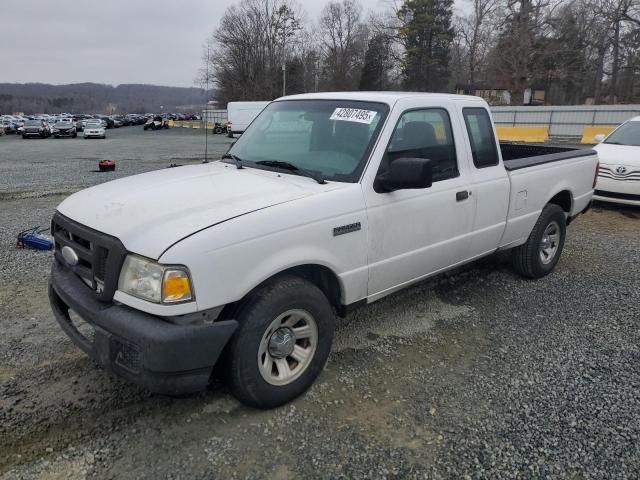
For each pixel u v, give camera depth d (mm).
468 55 61438
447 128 4008
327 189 3188
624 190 8523
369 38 76938
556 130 28641
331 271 3221
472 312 4535
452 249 4070
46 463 2574
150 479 2492
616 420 3010
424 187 3133
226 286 2633
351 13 79000
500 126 30000
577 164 5578
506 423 2973
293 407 3084
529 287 5168
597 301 4820
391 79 73375
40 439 2748
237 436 2812
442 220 3881
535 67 50000
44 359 3568
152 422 2916
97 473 2521
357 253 3291
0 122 46094
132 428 2859
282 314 2916
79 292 2875
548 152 6133
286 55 77125
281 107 4234
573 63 51219
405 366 3594
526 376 3486
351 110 3693
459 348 3873
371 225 3338
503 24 51344
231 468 2574
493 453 2721
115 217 2816
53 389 3211
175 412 3008
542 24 50156
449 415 3041
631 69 48938
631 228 7801
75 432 2812
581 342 3992
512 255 5297
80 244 2930
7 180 12438
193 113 86375
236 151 4160
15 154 21672
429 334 4094
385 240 3463
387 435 2852
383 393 3258
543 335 4109
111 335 2607
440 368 3576
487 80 56594
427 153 3797
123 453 2660
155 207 2871
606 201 8836
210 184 3268
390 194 3455
